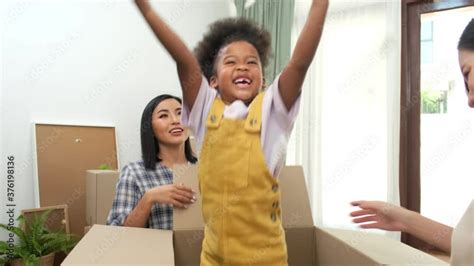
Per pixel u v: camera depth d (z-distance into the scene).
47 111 2.24
